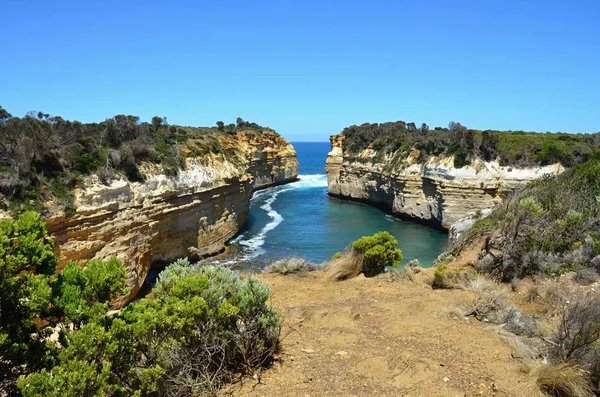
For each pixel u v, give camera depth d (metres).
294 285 11.79
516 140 46.91
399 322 8.29
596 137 49.06
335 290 11.20
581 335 6.57
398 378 6.02
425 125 64.06
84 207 21.92
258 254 33.78
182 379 5.39
